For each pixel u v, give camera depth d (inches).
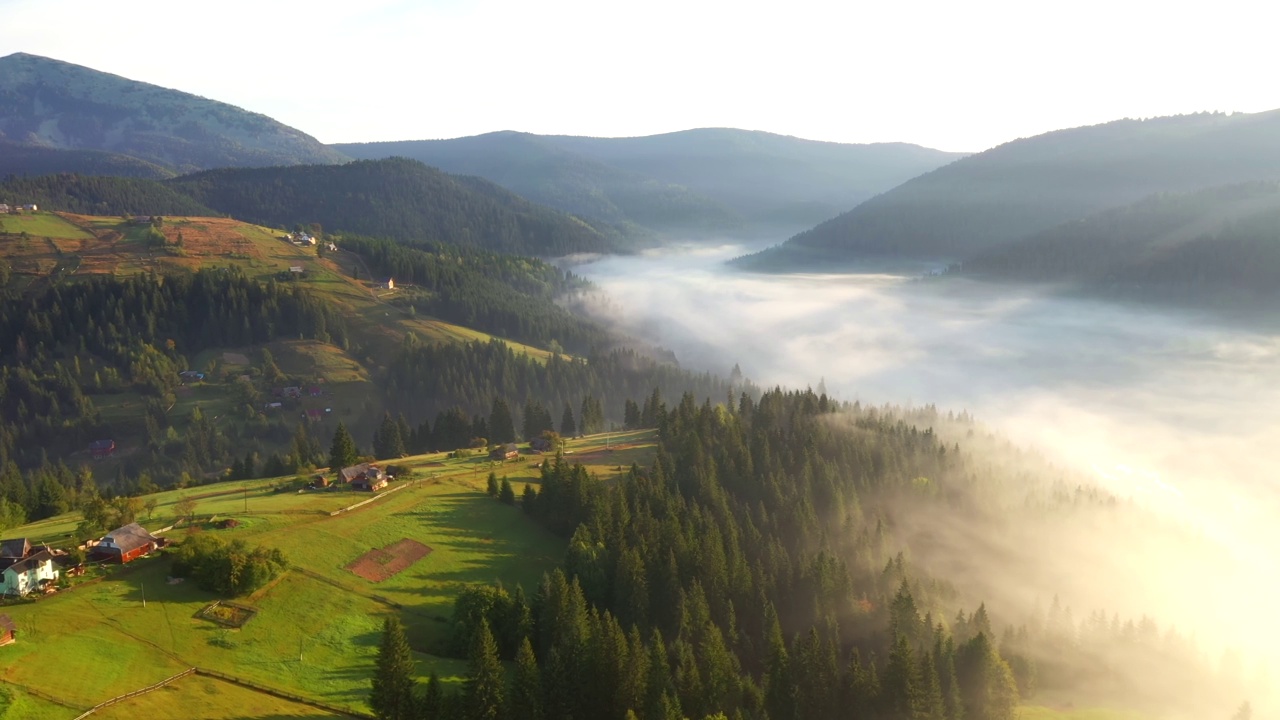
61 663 3275.1
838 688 3905.0
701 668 3880.4
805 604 4899.1
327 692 3491.6
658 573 4626.0
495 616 4111.7
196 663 3508.9
